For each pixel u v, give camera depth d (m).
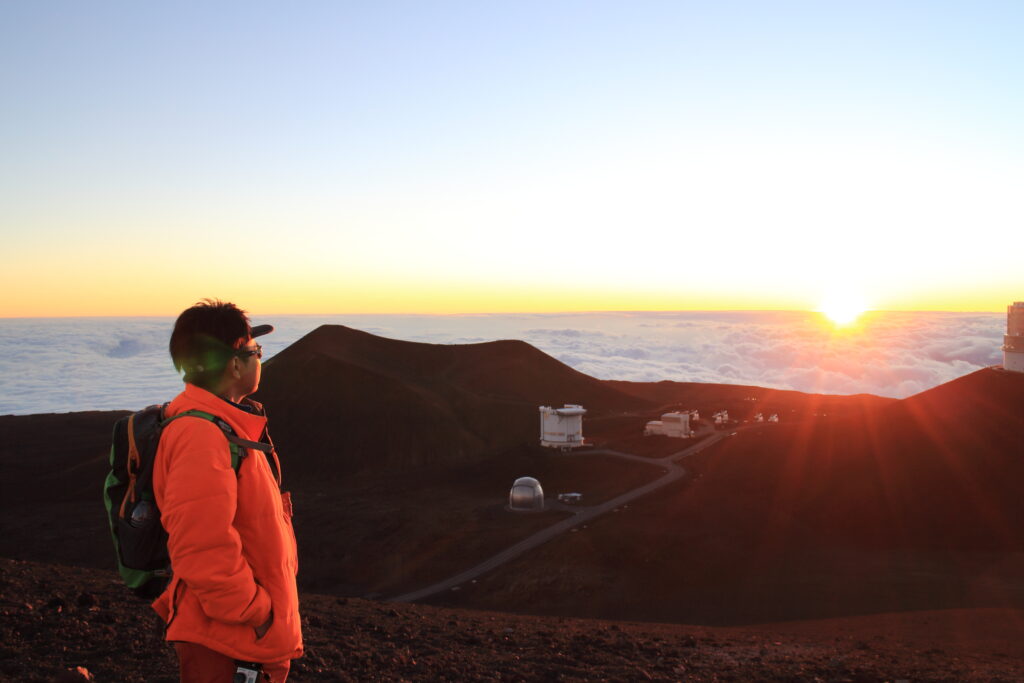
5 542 54.22
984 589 40.25
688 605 41.06
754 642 13.41
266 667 3.04
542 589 44.19
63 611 9.84
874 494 62.75
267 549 3.06
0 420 116.06
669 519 57.41
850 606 38.69
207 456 2.83
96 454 89.75
